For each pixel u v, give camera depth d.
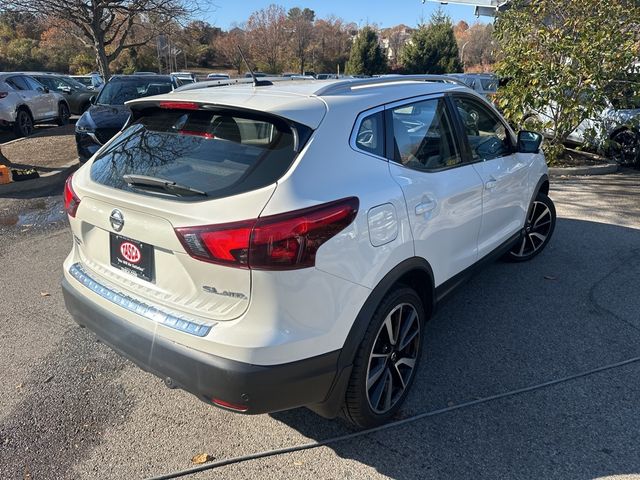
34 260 5.12
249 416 2.90
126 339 2.46
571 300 4.24
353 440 2.70
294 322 2.18
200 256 2.15
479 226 3.64
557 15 8.85
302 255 2.13
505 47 9.34
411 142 2.96
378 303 2.50
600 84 8.34
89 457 2.59
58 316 3.99
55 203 7.23
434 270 3.07
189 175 2.33
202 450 2.64
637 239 5.63
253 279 2.10
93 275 2.75
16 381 3.19
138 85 10.47
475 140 3.72
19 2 13.23
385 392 2.75
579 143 10.54
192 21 16.98
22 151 11.02
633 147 9.51
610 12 8.30
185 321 2.27
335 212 2.23
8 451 2.62
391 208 2.57
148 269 2.42
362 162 2.55
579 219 6.38
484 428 2.77
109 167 2.70
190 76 19.25
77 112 17.95
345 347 2.37
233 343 2.13
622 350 3.51
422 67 41.53
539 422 2.81
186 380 2.26
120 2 14.24
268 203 2.12
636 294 4.33
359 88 2.88
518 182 4.27
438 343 3.62
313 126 2.37
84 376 3.25
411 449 2.63
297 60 60.44
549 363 3.36
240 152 2.36
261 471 2.50
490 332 3.76
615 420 2.82
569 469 2.48
